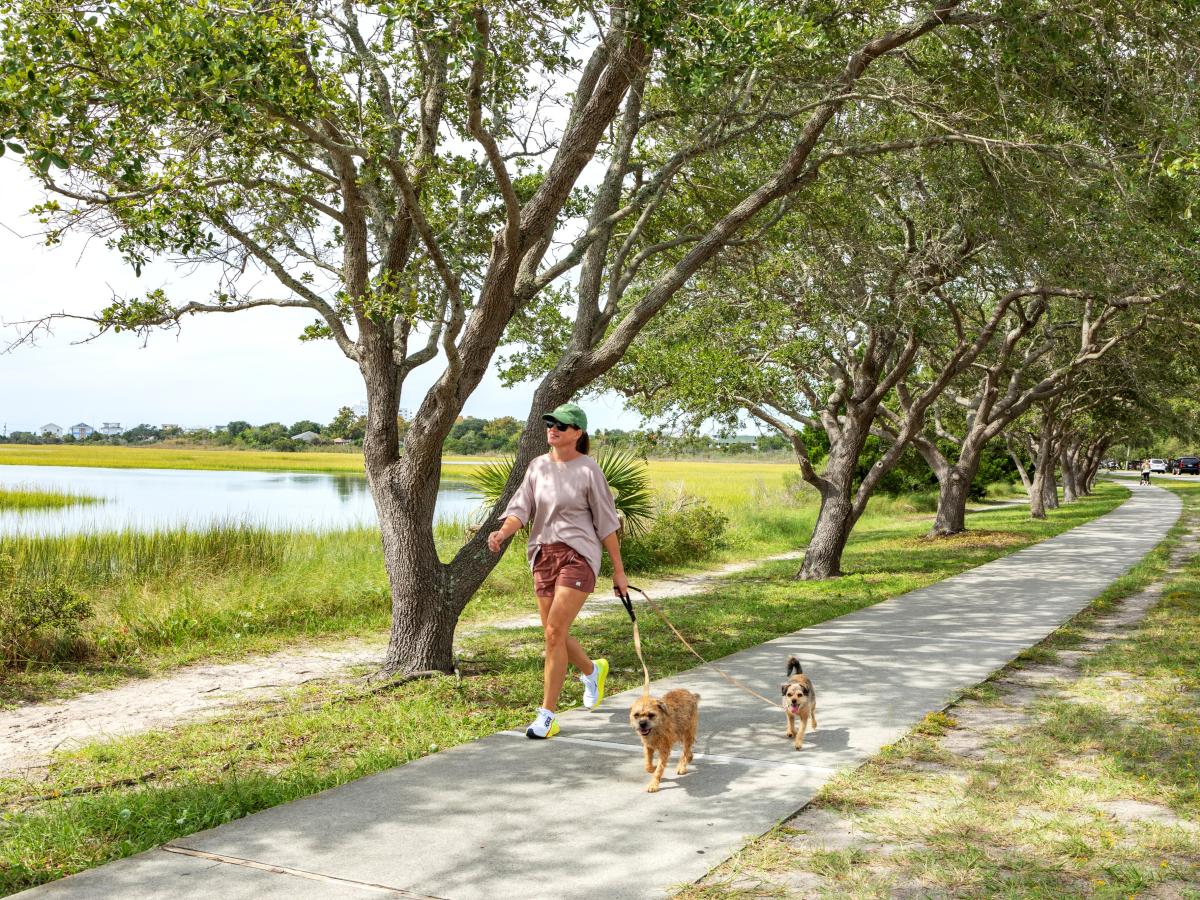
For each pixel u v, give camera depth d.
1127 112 9.28
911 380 25.78
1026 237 10.82
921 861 3.91
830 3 9.48
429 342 9.62
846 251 13.04
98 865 3.98
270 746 6.02
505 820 4.34
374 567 15.00
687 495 23.64
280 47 6.58
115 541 14.40
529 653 9.55
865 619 10.95
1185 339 20.14
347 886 3.61
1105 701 6.91
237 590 12.61
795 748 5.62
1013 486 66.62
